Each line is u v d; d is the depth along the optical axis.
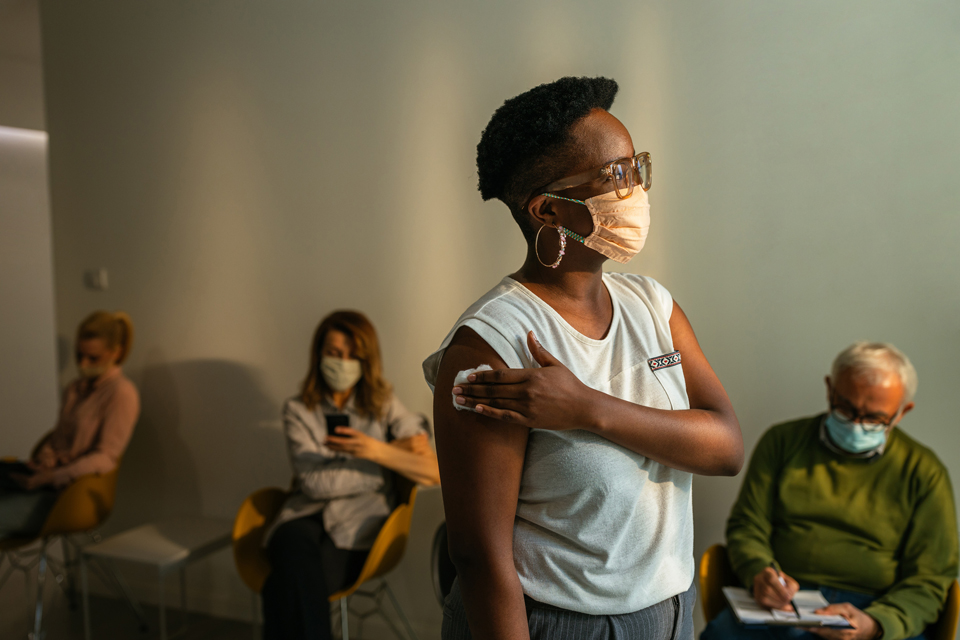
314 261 3.00
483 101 2.67
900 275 2.20
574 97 0.79
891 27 2.15
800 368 2.32
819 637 1.81
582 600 0.79
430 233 2.79
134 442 3.43
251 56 3.06
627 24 2.45
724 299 2.39
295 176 3.01
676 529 0.85
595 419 0.72
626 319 0.88
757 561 1.97
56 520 2.87
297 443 2.63
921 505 1.92
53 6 3.50
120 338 3.22
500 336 0.78
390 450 2.51
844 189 2.24
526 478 0.79
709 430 0.81
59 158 3.55
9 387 4.80
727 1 2.32
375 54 2.83
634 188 0.81
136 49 3.31
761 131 2.31
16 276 4.87
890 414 1.92
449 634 0.88
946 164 2.12
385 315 2.88
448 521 0.78
